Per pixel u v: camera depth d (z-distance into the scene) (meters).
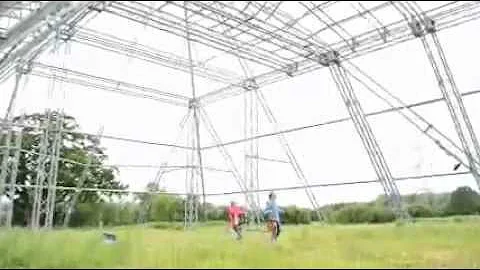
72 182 23.55
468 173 11.91
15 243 8.33
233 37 13.09
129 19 12.24
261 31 12.46
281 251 8.66
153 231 16.11
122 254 7.54
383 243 9.84
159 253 7.96
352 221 16.89
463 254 8.03
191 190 20.31
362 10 11.57
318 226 16.00
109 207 21.91
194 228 18.53
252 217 17.84
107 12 11.96
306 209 18.27
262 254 7.84
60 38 13.66
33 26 9.34
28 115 20.33
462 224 12.46
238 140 18.44
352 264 6.76
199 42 13.51
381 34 12.66
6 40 9.98
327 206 17.06
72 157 23.47
